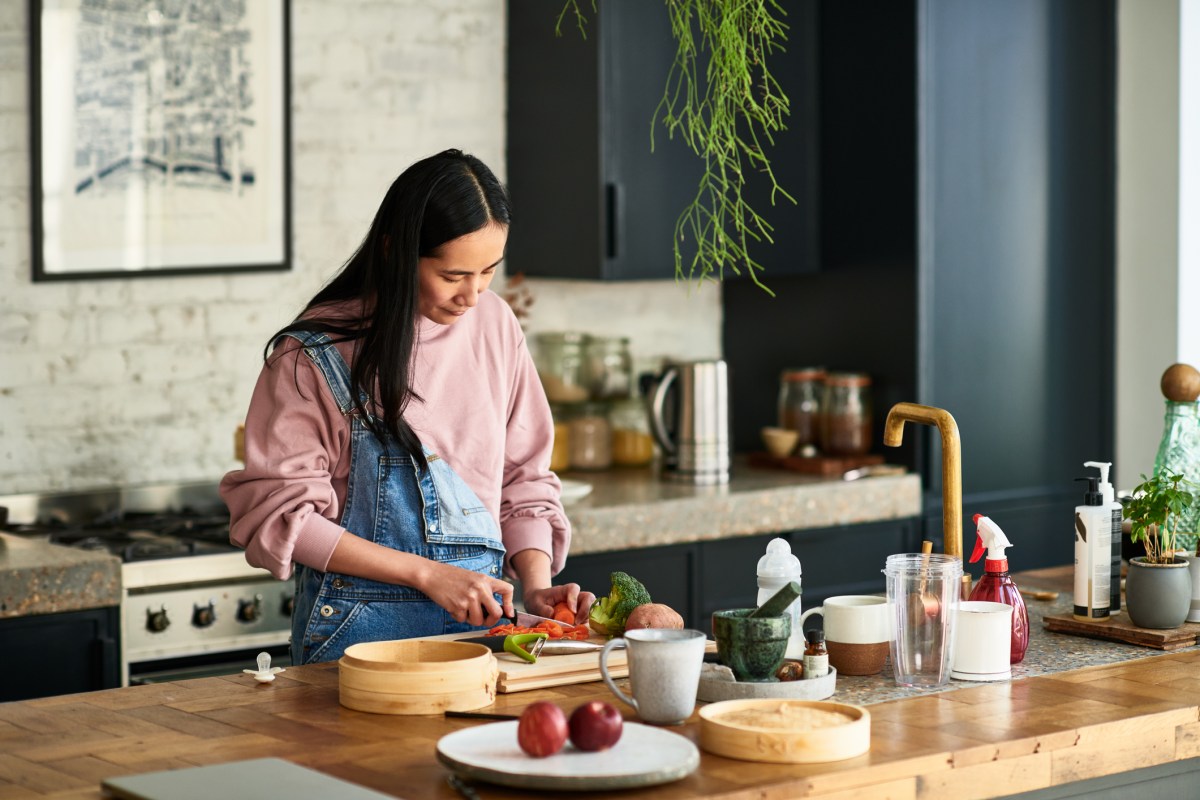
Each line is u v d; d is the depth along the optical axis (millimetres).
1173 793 2117
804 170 4637
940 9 4414
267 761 1752
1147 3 4664
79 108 3900
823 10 4637
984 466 4586
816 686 2072
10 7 3828
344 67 4293
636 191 4301
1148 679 2229
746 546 4176
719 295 5047
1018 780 1894
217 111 4086
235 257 4133
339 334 2479
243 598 3477
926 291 4441
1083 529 2566
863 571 4371
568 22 4305
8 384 3875
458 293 2469
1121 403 4805
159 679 3338
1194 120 4605
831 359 4703
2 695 3109
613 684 1991
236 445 4016
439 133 4457
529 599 2555
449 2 4445
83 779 1749
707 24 3215
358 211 4336
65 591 3158
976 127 4504
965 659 2217
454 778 1722
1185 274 4629
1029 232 4625
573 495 3943
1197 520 2680
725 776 1740
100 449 4000
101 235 3955
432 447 2553
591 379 4629
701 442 4328
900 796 1794
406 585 2434
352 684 2037
